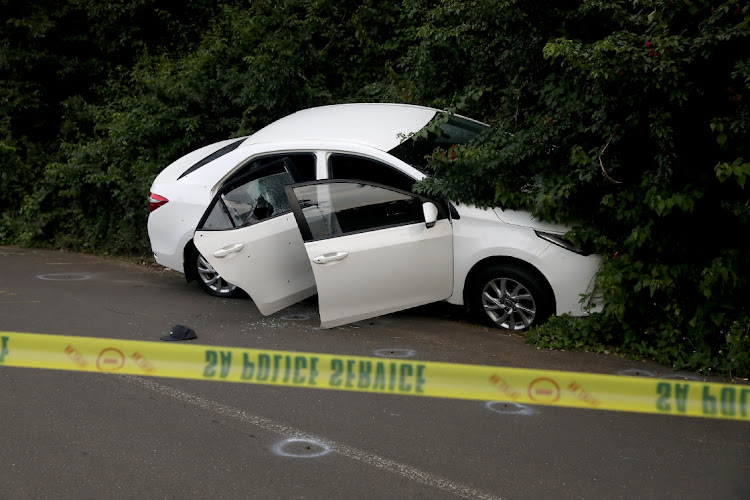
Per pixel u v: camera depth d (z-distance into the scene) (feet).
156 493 12.42
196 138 35.37
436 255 21.54
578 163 20.24
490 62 25.00
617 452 14.15
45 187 38.04
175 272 30.78
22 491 12.42
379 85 34.71
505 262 21.47
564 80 21.04
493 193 21.93
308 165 23.95
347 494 12.45
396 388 15.10
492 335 21.50
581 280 20.63
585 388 14.79
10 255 34.68
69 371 18.07
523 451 14.16
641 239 19.27
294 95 33.96
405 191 21.63
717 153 19.16
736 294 19.58
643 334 20.29
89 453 13.83
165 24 44.14
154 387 17.17
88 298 25.54
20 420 15.23
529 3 21.94
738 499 12.39
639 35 20.34
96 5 43.14
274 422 15.37
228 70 36.19
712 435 14.97
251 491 12.51
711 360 18.81
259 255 22.26
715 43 17.84
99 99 44.42
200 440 14.46
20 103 42.16
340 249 20.84
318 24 36.14
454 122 25.27
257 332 21.65
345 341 20.84
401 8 36.65
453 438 14.70
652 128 18.81
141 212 34.09
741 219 18.54
